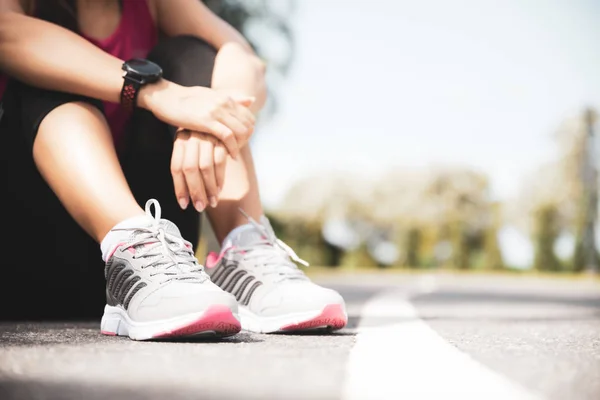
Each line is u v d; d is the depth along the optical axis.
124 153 1.80
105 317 1.45
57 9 1.79
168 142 1.78
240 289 1.59
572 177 30.33
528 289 9.16
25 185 1.69
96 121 1.52
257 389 0.78
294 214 31.19
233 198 1.64
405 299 5.18
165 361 1.00
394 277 19.28
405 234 31.39
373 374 0.92
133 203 1.46
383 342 1.34
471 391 0.81
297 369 0.94
